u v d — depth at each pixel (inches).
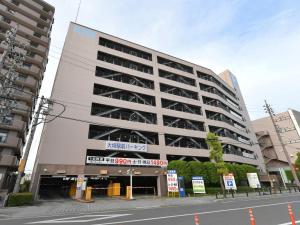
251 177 1296.8
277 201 683.4
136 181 1285.7
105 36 1387.8
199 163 1155.9
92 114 1134.4
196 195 1010.7
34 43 1430.9
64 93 1042.7
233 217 409.4
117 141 1070.4
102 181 1270.9
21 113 1151.0
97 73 1269.7
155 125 1259.8
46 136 914.7
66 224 366.9
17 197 615.2
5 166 1019.9
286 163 2213.3
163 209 550.9
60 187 1337.4
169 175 977.5
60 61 1122.0
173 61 1692.9
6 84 671.8
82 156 958.4
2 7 1331.2
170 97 1446.9
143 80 1429.6
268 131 2463.1
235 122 1996.8
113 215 460.4
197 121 1504.7
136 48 1523.1
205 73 1875.0
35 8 1513.3
